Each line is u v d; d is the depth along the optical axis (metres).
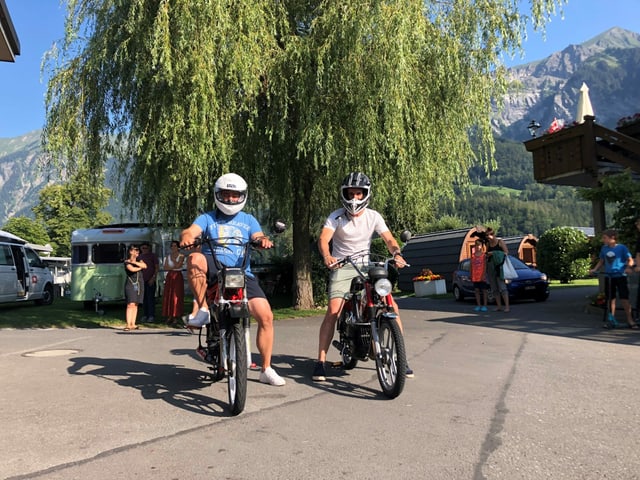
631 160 11.53
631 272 9.48
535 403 4.80
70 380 5.91
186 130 10.76
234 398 4.47
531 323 10.30
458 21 12.02
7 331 11.30
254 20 11.10
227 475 3.30
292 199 14.05
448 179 13.27
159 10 10.20
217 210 5.46
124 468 3.42
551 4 12.24
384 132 11.56
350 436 3.96
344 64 11.09
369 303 5.33
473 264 13.42
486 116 12.85
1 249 17.72
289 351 7.70
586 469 3.34
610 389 5.28
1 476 3.30
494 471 3.31
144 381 5.84
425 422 4.28
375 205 13.04
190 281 5.18
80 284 16.72
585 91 12.95
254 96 11.69
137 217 14.24
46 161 12.05
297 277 14.94
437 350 7.50
